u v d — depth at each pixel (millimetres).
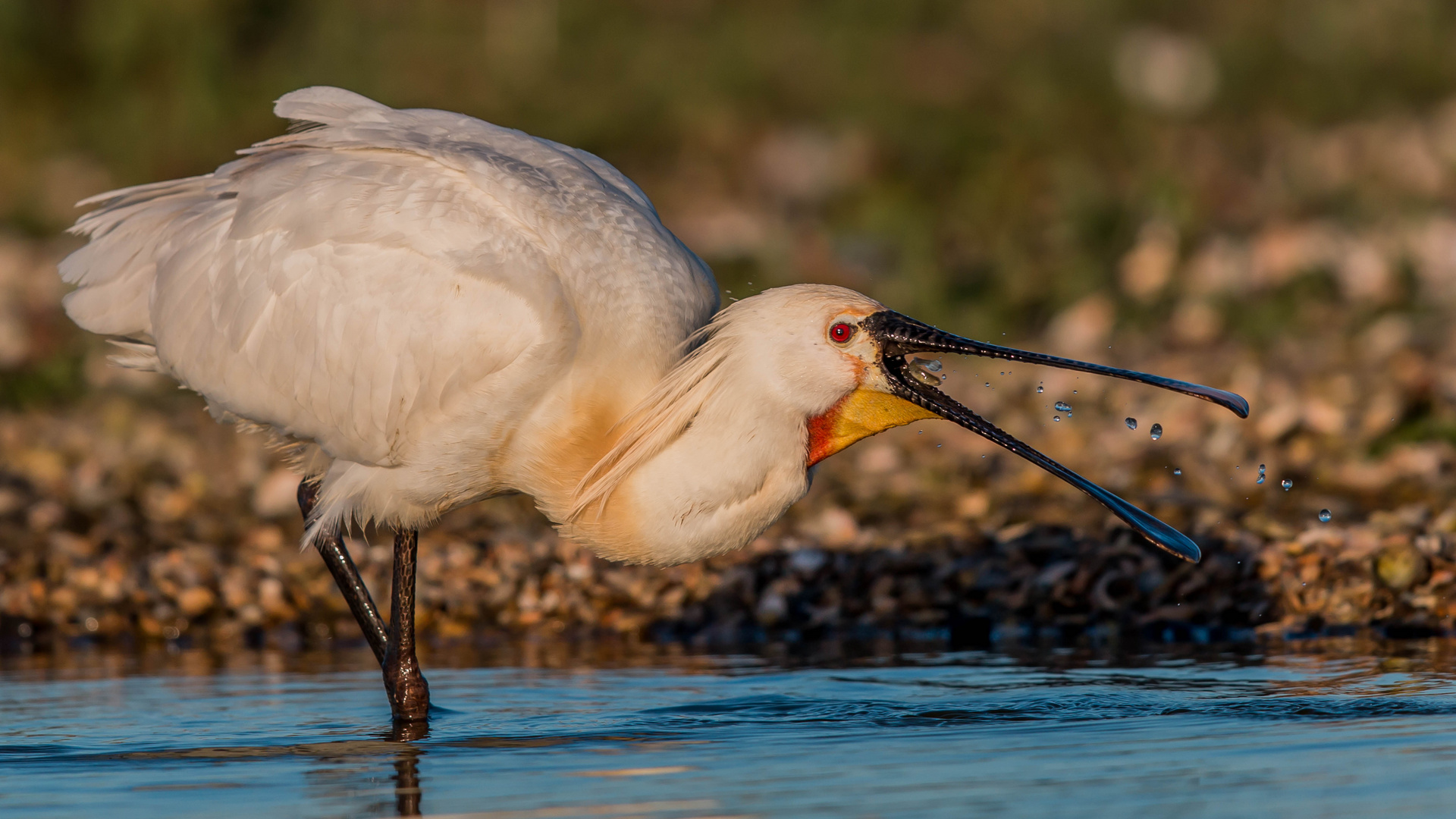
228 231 9852
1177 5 31594
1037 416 17297
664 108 29500
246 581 13297
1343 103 29141
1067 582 12281
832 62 30375
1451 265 20062
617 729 9055
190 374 10062
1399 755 7734
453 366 9422
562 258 9461
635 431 9375
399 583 9922
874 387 9281
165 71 29156
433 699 10102
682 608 12688
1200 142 27656
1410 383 16109
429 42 30562
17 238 25812
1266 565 12086
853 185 26297
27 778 8039
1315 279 20484
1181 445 15789
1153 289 20547
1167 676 10047
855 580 12797
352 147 9805
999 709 9258
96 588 13352
